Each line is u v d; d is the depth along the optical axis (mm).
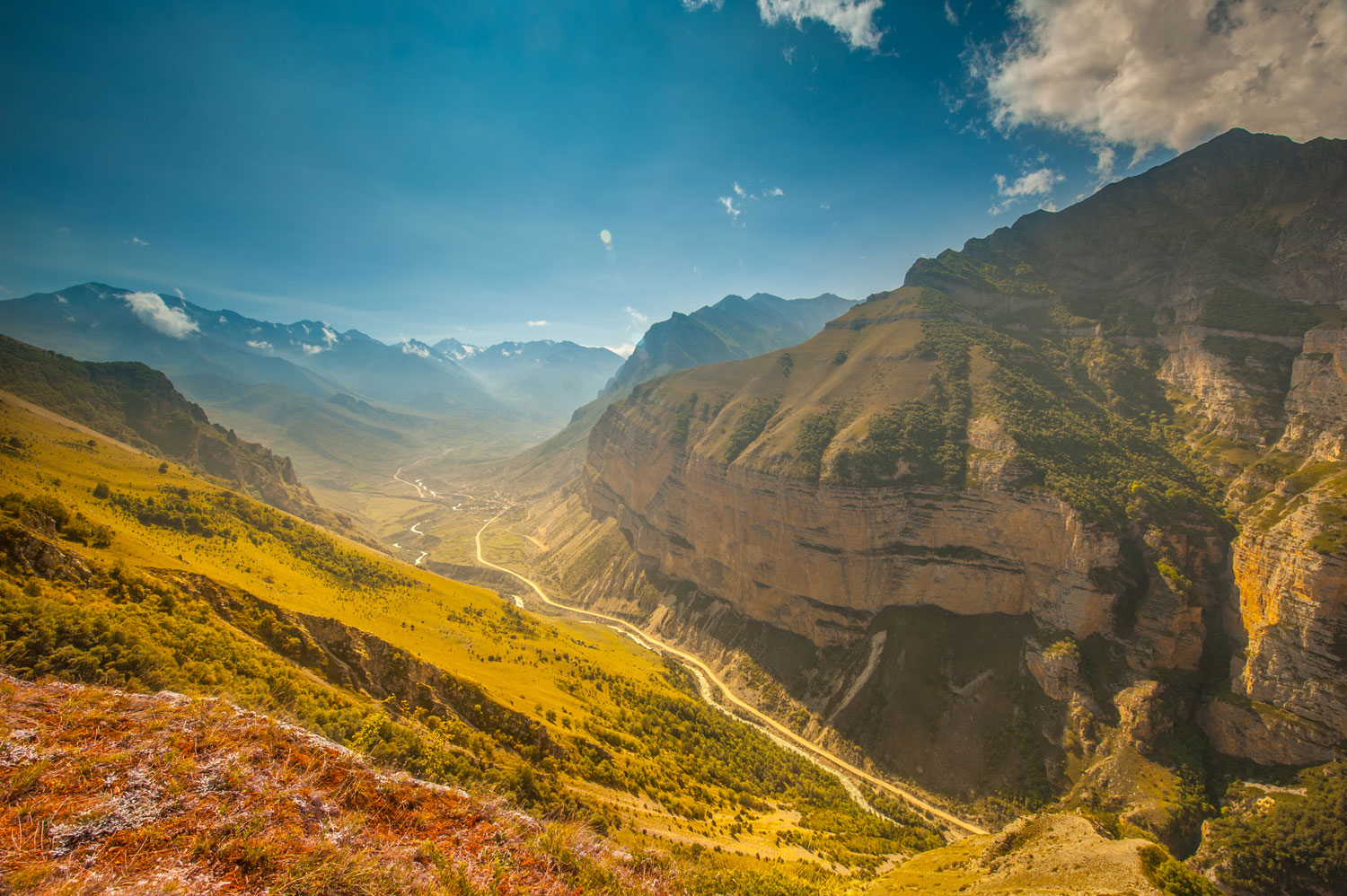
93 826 10930
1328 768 74375
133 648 34719
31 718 13969
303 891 11000
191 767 13492
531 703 76125
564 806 45844
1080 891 40312
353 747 37719
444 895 12844
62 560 46250
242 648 49406
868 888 53969
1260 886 69125
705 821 65438
